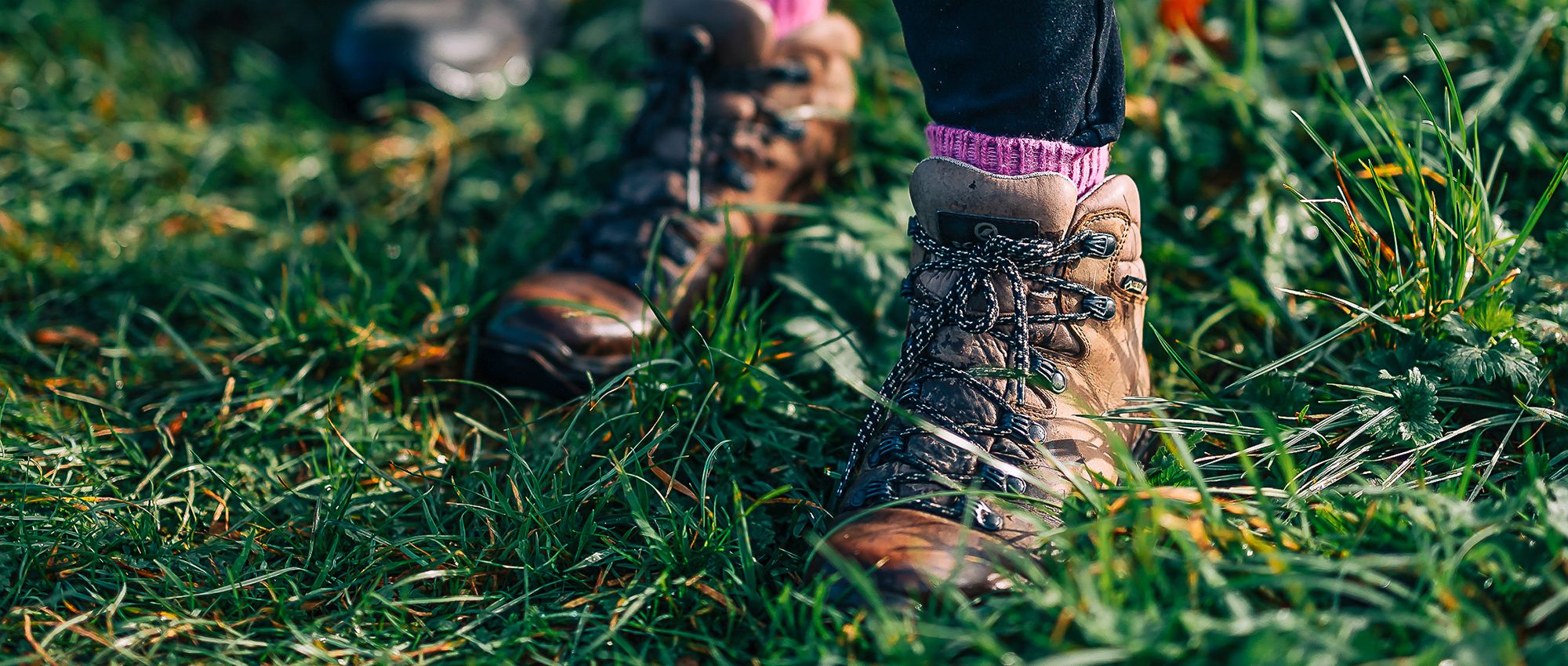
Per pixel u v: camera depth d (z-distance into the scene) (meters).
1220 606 1.08
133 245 2.07
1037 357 1.29
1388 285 1.45
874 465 1.29
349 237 2.09
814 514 1.34
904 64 2.32
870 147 2.13
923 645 1.05
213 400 1.71
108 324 1.89
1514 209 1.64
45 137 2.36
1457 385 1.35
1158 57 1.98
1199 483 1.11
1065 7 1.14
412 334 1.81
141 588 1.30
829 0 2.57
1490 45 1.89
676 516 1.36
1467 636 0.93
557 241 2.12
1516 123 1.71
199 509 1.48
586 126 2.39
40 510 1.41
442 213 2.23
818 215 1.93
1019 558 1.09
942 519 1.19
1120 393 1.36
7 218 2.11
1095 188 1.29
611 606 1.24
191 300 1.94
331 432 1.60
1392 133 1.55
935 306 1.32
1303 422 1.37
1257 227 1.76
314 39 2.88
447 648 1.21
